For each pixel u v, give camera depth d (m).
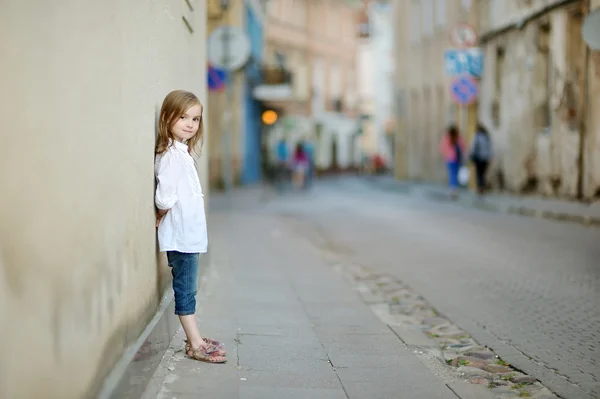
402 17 36.31
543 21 19.50
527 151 20.89
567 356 5.54
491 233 13.12
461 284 8.55
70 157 3.01
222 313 6.75
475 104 24.36
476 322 6.73
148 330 4.60
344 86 57.47
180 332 5.80
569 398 4.60
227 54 16.55
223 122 29.05
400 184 32.75
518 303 7.42
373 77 61.94
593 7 16.66
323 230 14.61
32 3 2.63
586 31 12.72
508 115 22.34
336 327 6.47
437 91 31.45
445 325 6.71
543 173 19.81
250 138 37.75
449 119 29.95
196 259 5.01
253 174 38.84
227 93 29.36
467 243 11.93
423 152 33.59
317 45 52.66
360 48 60.81
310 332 6.23
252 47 37.06
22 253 2.57
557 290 7.94
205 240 4.96
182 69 6.54
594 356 5.51
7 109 2.46
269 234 13.66
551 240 11.87
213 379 4.69
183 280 4.98
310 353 5.52
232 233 13.69
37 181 2.68
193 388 4.48
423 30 33.28
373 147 63.09
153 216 4.93
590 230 13.10
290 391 4.53
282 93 39.31
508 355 5.61
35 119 2.65
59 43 2.88
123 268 3.99
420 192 26.69
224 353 5.10
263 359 5.27
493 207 18.44
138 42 4.38
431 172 32.53
